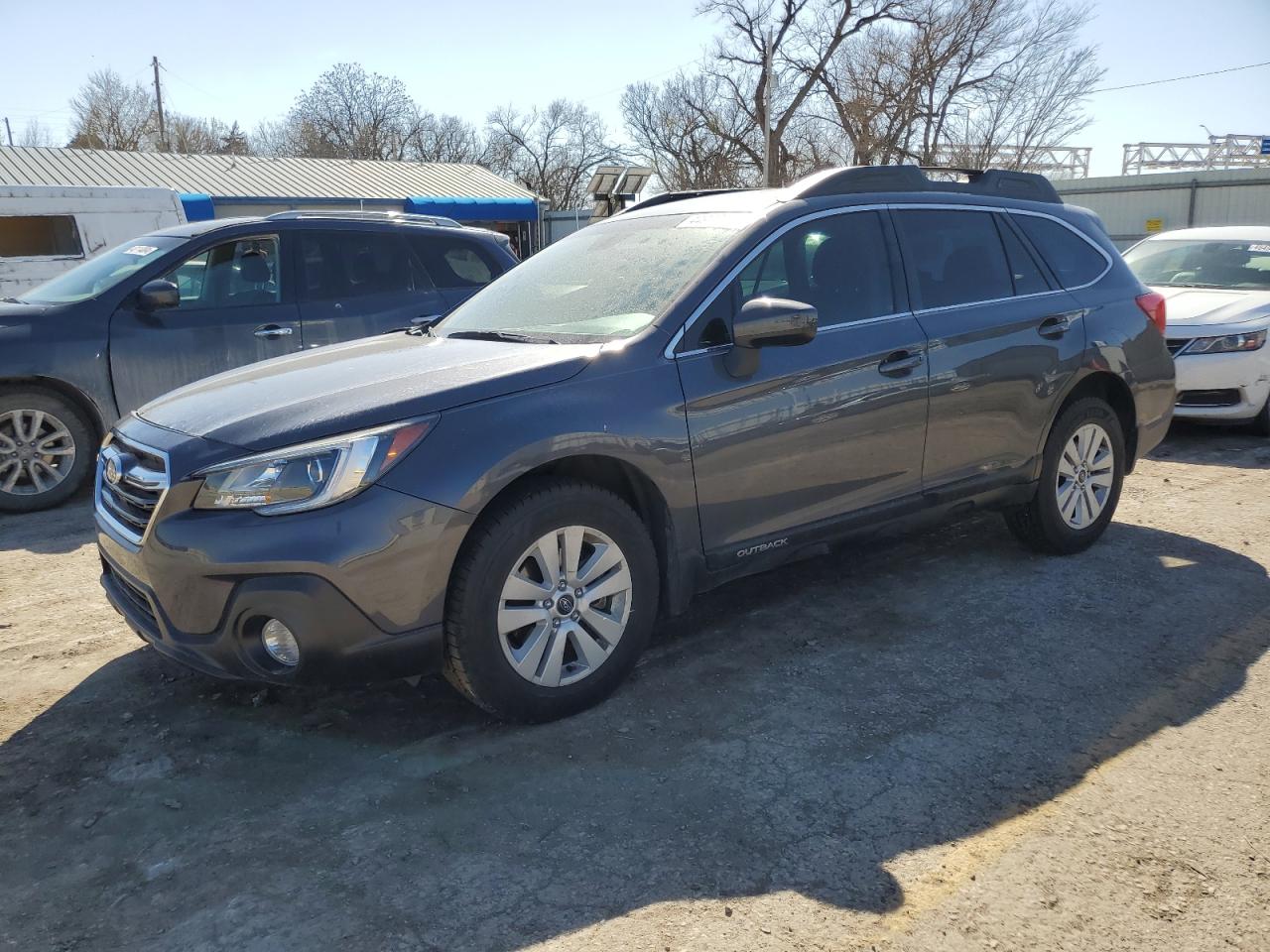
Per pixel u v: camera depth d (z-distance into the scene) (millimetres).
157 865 2688
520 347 3684
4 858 2738
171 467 3104
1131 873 2578
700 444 3596
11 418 6461
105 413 6633
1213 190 30562
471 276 7879
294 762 3203
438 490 3053
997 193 4945
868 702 3549
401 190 28766
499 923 2426
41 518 6430
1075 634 4129
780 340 3504
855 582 4785
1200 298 8703
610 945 2338
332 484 2982
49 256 11469
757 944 2336
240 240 7090
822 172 4406
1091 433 5070
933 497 4395
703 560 3715
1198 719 3393
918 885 2545
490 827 2818
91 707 3617
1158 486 6723
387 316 7426
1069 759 3148
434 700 3605
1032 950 2312
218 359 6938
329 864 2670
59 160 25688
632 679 3756
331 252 7355
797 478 3895
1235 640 4043
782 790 2982
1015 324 4617
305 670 3023
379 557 2982
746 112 46562
